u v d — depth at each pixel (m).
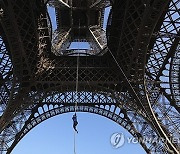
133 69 67.19
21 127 78.44
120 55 69.94
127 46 67.69
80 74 73.25
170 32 64.12
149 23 57.19
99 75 74.38
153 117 68.69
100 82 72.00
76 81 68.19
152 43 68.75
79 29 90.50
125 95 72.31
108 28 70.50
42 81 71.00
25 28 63.50
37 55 67.88
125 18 60.38
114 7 64.12
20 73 66.62
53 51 75.81
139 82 69.31
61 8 88.94
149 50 70.06
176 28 63.34
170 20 63.03
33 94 71.31
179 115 74.12
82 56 75.50
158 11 53.56
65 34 89.44
